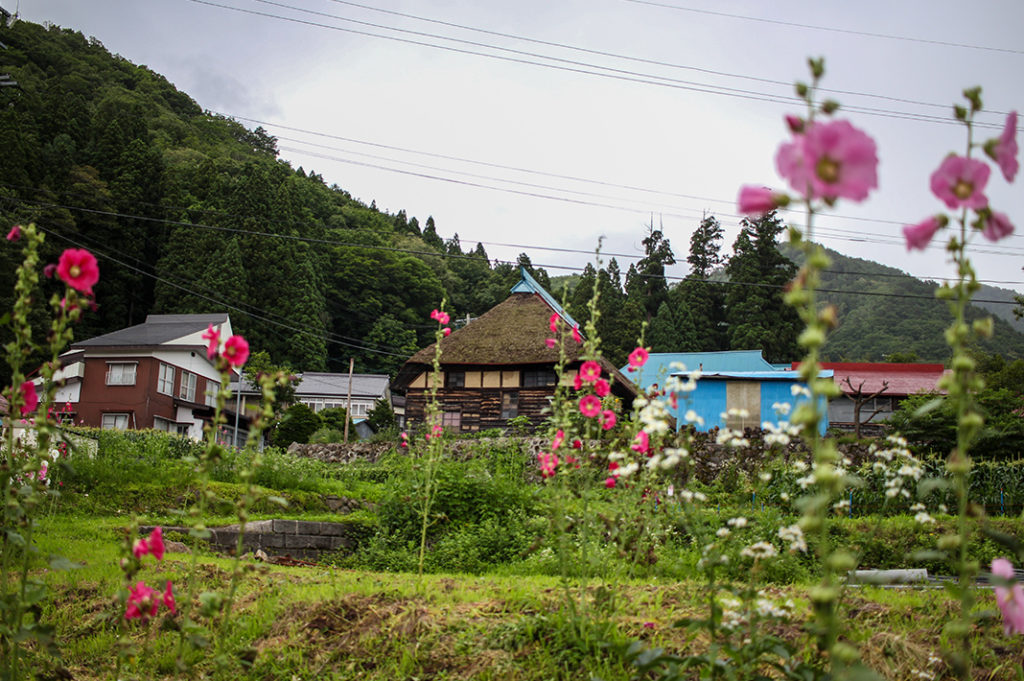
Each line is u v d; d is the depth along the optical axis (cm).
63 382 414
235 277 4909
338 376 5122
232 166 6856
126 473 1309
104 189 4972
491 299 7062
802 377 201
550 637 483
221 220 5366
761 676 378
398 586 627
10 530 410
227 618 420
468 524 1045
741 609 409
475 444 1673
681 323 5469
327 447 2259
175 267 4928
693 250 6800
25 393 409
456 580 682
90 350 3553
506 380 2736
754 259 5441
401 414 5078
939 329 7462
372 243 6825
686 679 413
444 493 1071
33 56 7269
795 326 5334
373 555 1032
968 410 233
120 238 5000
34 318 3428
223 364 409
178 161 6569
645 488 507
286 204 5688
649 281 6431
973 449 1708
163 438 1670
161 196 5381
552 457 532
